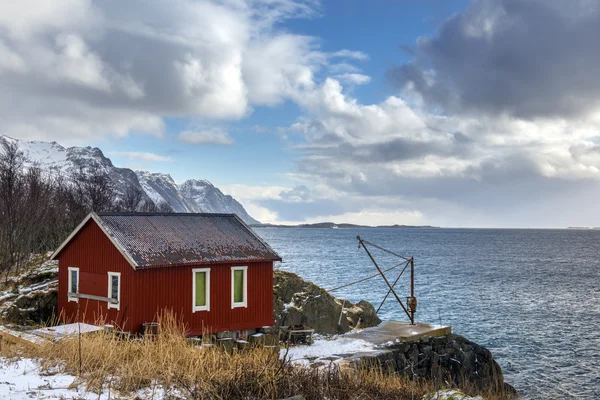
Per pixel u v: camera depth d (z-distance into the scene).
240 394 11.16
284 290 33.28
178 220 27.86
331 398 12.34
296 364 14.75
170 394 11.24
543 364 36.50
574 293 69.88
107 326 21.70
